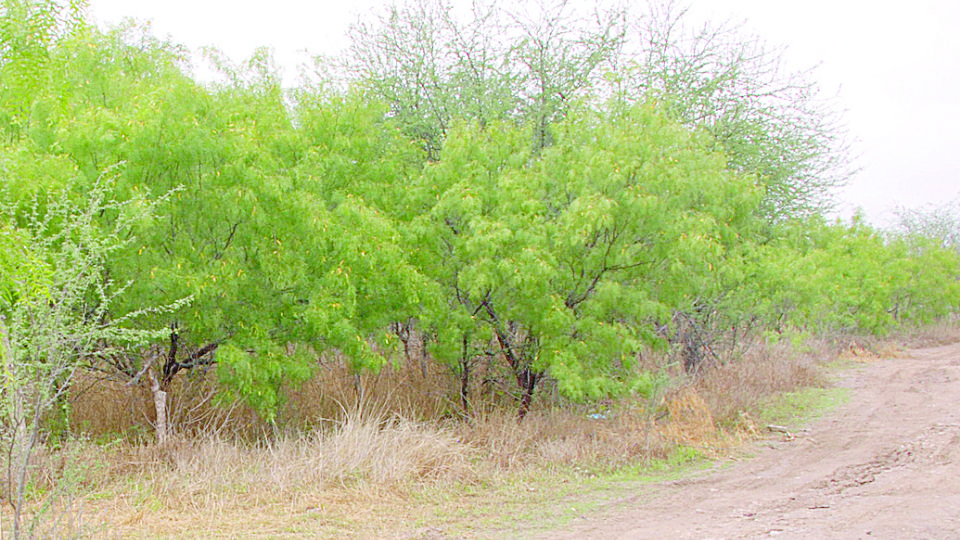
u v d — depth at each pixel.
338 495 7.60
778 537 6.05
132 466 8.58
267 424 10.69
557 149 11.17
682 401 10.95
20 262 5.43
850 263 21.92
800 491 7.87
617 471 8.84
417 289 10.27
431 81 17.02
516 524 6.83
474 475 8.35
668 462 9.30
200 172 8.91
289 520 6.87
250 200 8.71
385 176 11.67
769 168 19.06
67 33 5.97
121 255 8.29
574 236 9.84
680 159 10.90
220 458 8.59
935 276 27.27
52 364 5.76
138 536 6.36
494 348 12.23
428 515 7.09
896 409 12.78
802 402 13.44
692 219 10.25
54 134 8.05
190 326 8.86
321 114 11.13
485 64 17.09
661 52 18.70
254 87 10.78
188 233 9.12
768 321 16.41
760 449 10.10
